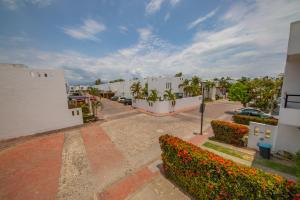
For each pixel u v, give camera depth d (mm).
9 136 10820
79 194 5094
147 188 5230
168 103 21469
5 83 10594
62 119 13562
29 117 11711
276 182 3168
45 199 4883
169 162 5512
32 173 6418
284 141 7344
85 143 9883
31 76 11719
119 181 5746
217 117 18203
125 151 8570
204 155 4500
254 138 8375
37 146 9438
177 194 4883
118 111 22656
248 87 19266
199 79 34812
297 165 4523
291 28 5500
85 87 72062
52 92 12836
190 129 12992
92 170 6594
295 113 5789
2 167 6949
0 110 10453
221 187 3855
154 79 32500
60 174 6316
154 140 10328
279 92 18625
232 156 7660
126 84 41688
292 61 6727
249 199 3377
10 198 4941
